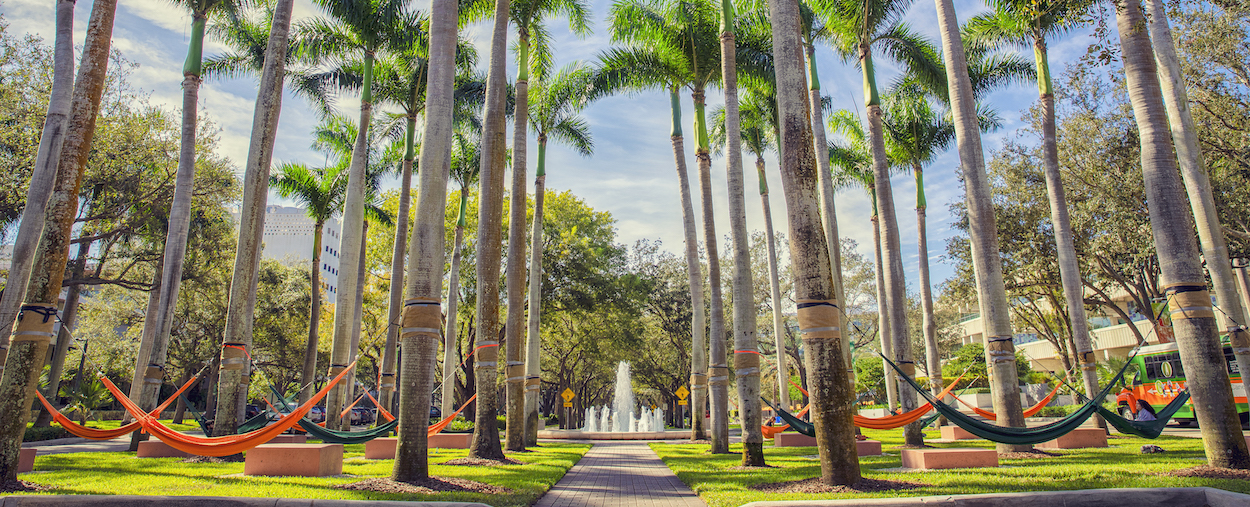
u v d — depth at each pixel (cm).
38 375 1076
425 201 1201
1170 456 1386
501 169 1798
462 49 2528
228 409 1553
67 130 1156
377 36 2258
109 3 1229
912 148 2583
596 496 1070
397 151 3080
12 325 1102
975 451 1254
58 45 1197
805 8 2272
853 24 2122
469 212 3803
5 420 1019
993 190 3284
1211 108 2383
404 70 2530
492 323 1723
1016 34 2142
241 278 1605
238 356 1587
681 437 3106
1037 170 3092
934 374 2391
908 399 1911
